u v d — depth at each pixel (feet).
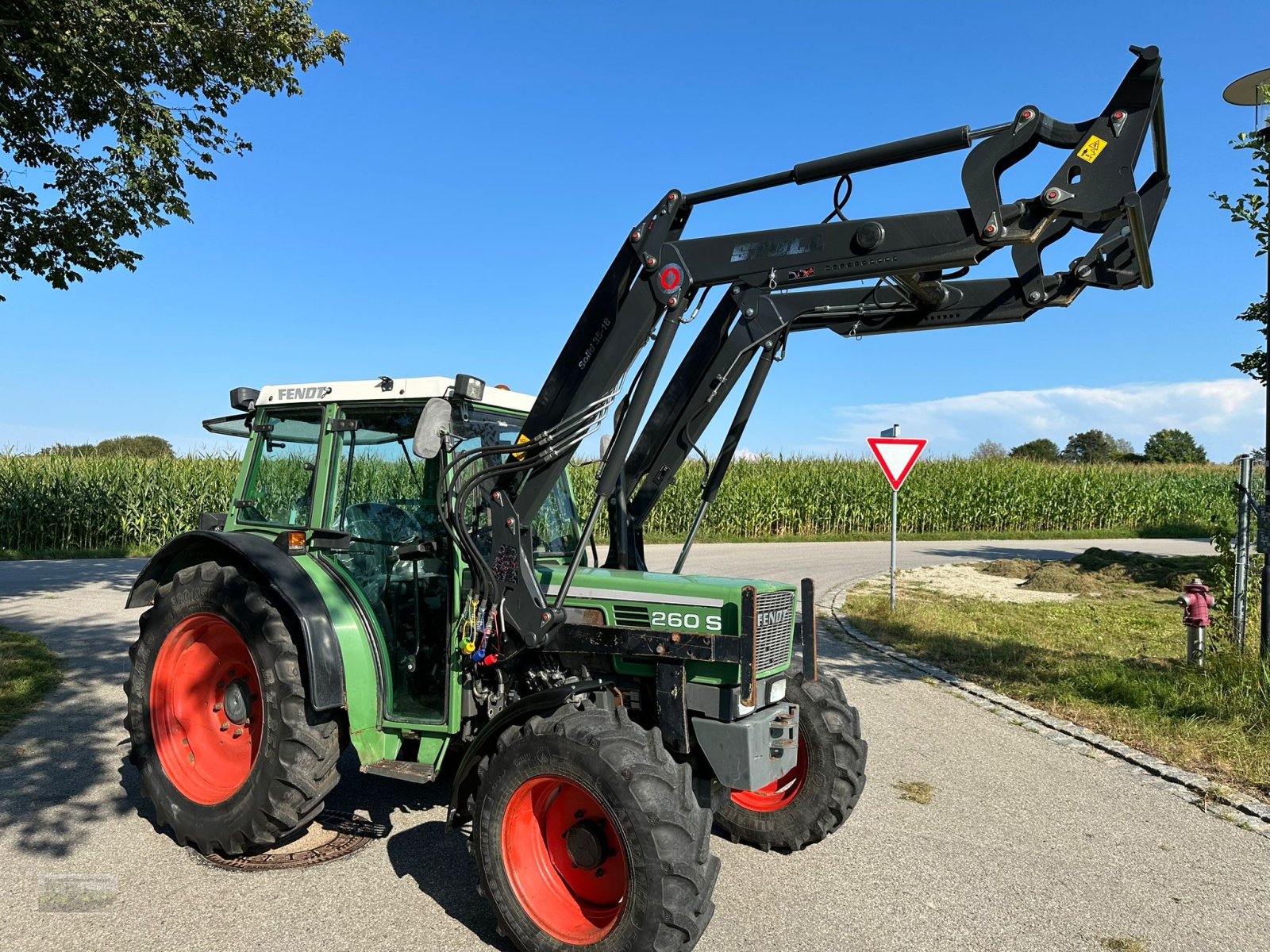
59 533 56.75
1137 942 11.17
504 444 12.93
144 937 10.66
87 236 30.17
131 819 14.28
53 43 26.48
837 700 13.78
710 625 11.40
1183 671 23.94
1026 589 46.55
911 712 22.24
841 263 10.71
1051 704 22.40
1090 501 91.30
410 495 12.96
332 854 13.12
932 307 12.17
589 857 10.45
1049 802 16.08
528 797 10.52
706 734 11.46
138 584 15.08
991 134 9.93
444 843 13.55
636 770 9.72
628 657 11.85
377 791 15.79
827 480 81.87
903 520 85.25
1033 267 11.37
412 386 12.79
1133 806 15.90
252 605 12.64
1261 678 21.06
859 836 14.49
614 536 14.52
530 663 12.49
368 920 11.19
